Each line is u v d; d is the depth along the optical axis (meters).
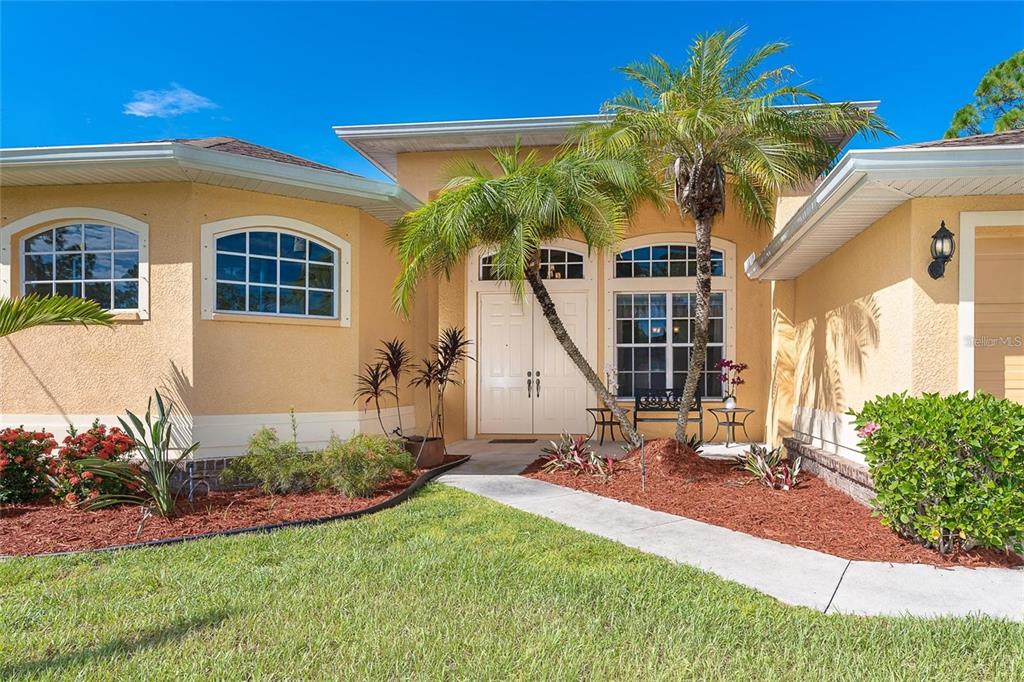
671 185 7.82
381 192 7.89
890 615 3.53
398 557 4.55
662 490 6.85
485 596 3.79
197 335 7.07
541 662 2.97
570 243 11.75
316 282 8.05
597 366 11.61
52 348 7.25
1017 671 2.89
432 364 10.02
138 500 5.98
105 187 7.23
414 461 8.01
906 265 5.68
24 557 4.62
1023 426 4.33
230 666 2.93
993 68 15.75
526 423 11.80
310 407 7.88
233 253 7.43
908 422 4.73
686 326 11.45
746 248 11.19
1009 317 6.34
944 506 4.48
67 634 3.28
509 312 11.90
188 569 4.32
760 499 6.43
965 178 5.06
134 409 7.11
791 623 3.40
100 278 7.28
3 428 7.23
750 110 6.52
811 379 8.59
